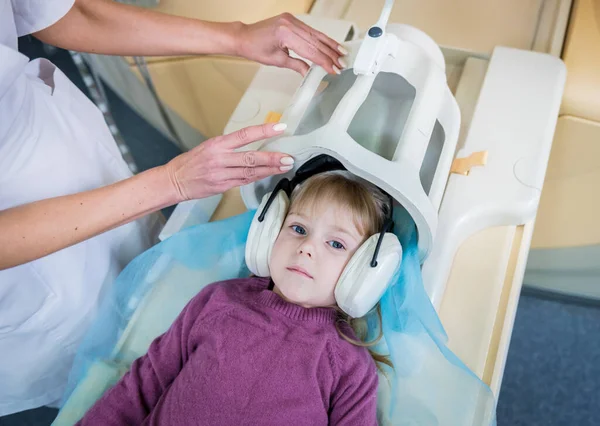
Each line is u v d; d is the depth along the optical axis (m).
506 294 0.88
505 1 1.18
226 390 0.78
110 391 0.84
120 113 1.74
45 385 1.06
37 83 0.90
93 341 0.94
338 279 0.82
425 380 0.81
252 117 1.05
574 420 1.33
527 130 0.97
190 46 0.92
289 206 0.88
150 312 0.94
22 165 0.82
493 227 0.93
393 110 0.88
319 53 0.85
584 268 1.33
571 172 1.15
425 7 1.19
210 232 0.96
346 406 0.78
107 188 0.74
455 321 0.85
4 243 0.69
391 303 0.85
